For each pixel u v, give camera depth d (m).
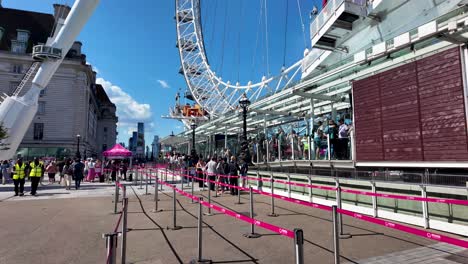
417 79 9.00
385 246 5.96
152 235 6.95
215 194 14.22
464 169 7.85
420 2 11.66
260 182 15.05
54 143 53.84
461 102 7.83
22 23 61.59
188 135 34.94
